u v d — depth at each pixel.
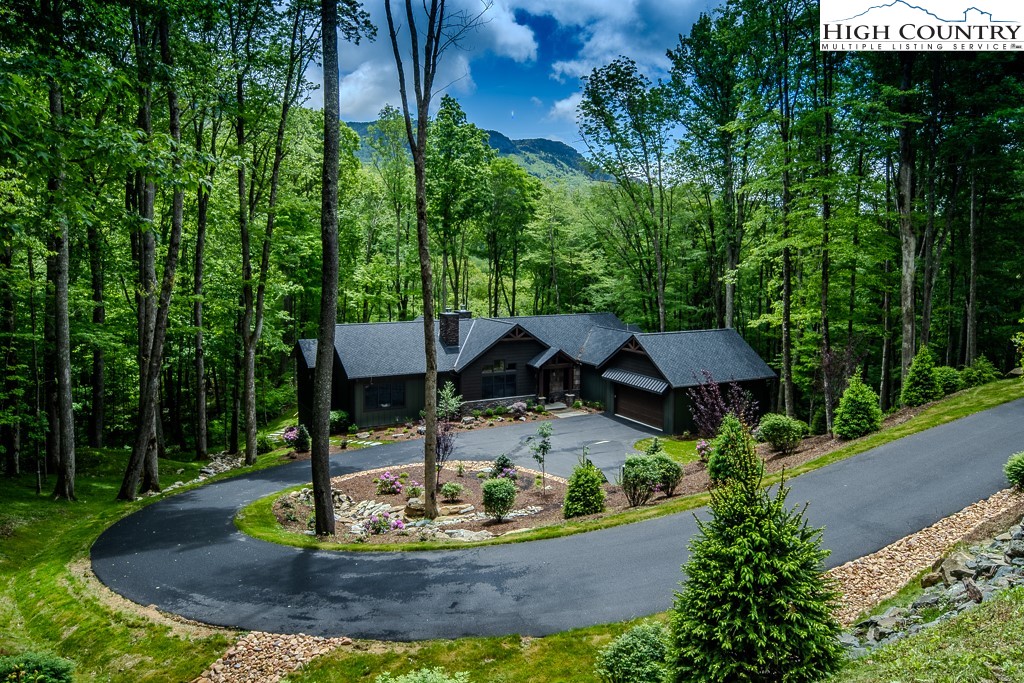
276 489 20.59
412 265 45.44
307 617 10.70
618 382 32.06
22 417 18.94
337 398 32.38
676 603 7.00
